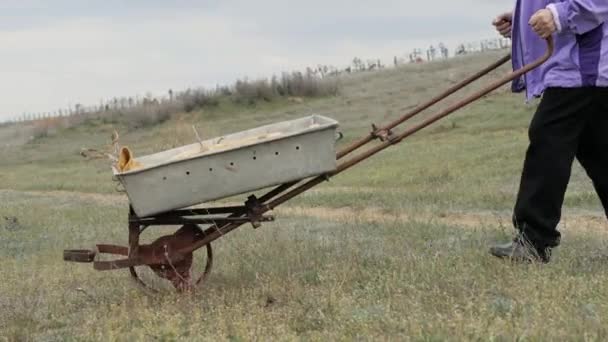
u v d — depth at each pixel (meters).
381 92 47.44
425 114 32.50
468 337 4.13
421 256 6.60
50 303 6.04
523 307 4.68
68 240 10.12
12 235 11.16
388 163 21.25
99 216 13.21
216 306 5.37
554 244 5.89
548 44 5.42
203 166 5.39
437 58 61.84
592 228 9.01
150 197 5.39
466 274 5.63
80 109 54.72
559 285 5.12
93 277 6.94
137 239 5.79
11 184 26.89
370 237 8.48
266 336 4.60
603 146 5.73
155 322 5.16
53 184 24.92
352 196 14.65
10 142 49.44
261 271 6.50
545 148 5.67
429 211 11.89
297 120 6.41
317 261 6.74
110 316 5.43
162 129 44.59
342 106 44.62
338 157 5.86
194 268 6.94
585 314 4.47
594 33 5.45
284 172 5.45
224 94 50.81
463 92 35.75
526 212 5.82
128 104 53.91
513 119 27.97
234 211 5.90
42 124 51.78
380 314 4.80
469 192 13.66
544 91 5.68
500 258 6.02
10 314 5.66
